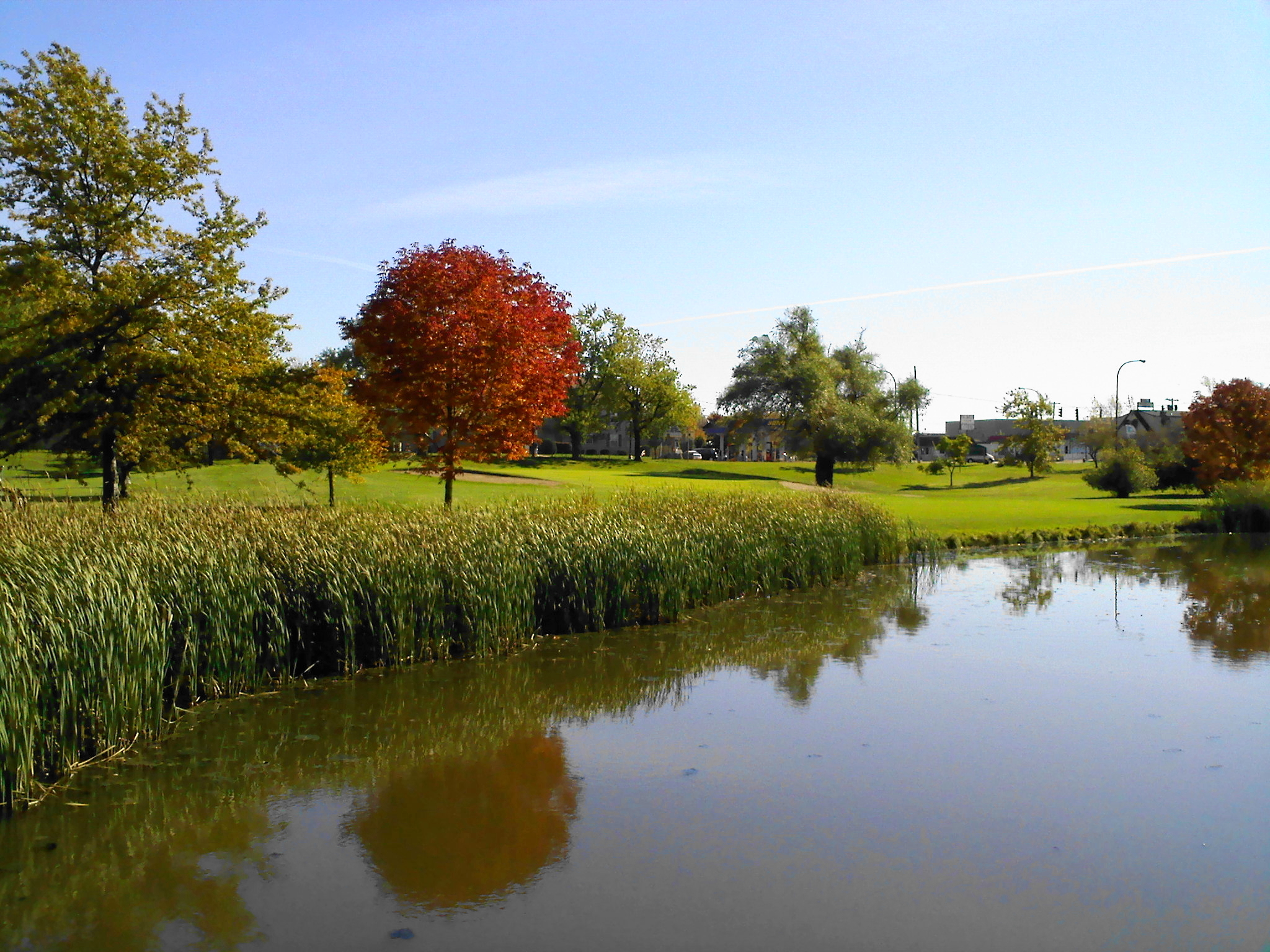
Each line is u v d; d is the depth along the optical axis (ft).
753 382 187.21
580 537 54.49
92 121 61.82
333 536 45.80
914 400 212.64
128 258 65.26
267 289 66.95
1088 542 102.83
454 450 68.49
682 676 43.11
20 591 30.60
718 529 65.31
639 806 27.81
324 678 41.91
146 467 69.46
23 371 57.26
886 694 39.96
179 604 36.91
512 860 24.16
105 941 20.16
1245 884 22.82
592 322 252.62
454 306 65.46
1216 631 53.36
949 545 94.48
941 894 22.36
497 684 41.42
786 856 24.39
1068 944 20.13
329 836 25.62
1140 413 272.31
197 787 29.07
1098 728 35.09
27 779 27.35
